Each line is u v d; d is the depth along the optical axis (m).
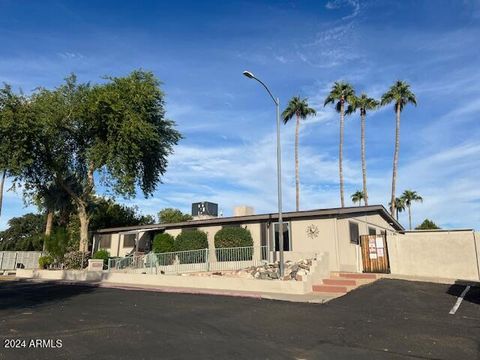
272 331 9.68
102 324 10.28
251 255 22.89
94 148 28.95
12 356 7.30
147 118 29.94
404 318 11.34
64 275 27.20
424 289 16.95
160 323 10.48
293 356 7.58
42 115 27.98
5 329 9.64
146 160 32.72
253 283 17.39
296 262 19.50
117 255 33.69
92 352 7.60
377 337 9.12
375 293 15.89
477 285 18.28
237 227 25.22
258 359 7.35
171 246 27.55
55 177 31.66
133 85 29.45
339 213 22.14
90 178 31.33
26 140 28.33
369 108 49.12
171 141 33.16
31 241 57.91
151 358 7.28
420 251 23.62
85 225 31.94
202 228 27.69
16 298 15.98
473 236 22.73
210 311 12.37
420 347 8.30
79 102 29.16
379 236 23.77
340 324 10.52
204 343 8.45
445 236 23.30
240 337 9.03
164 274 21.89
